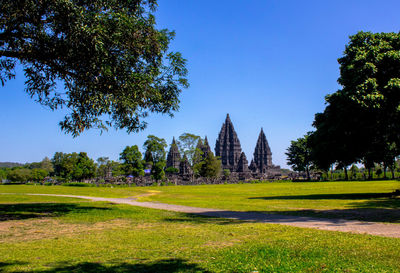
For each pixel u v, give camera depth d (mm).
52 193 40375
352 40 29453
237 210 20578
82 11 14125
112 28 15164
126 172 97250
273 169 163625
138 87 16625
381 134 27500
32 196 33062
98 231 12289
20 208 20297
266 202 26328
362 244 9266
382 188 42188
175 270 6797
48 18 15227
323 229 12477
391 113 25094
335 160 31109
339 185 56750
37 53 15836
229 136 152875
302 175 122812
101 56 14742
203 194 41688
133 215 17578
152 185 83750
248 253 8289
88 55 14875
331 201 25156
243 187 64438
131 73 16266
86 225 13938
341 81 28047
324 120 32531
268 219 15969
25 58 16453
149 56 18547
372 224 13516
